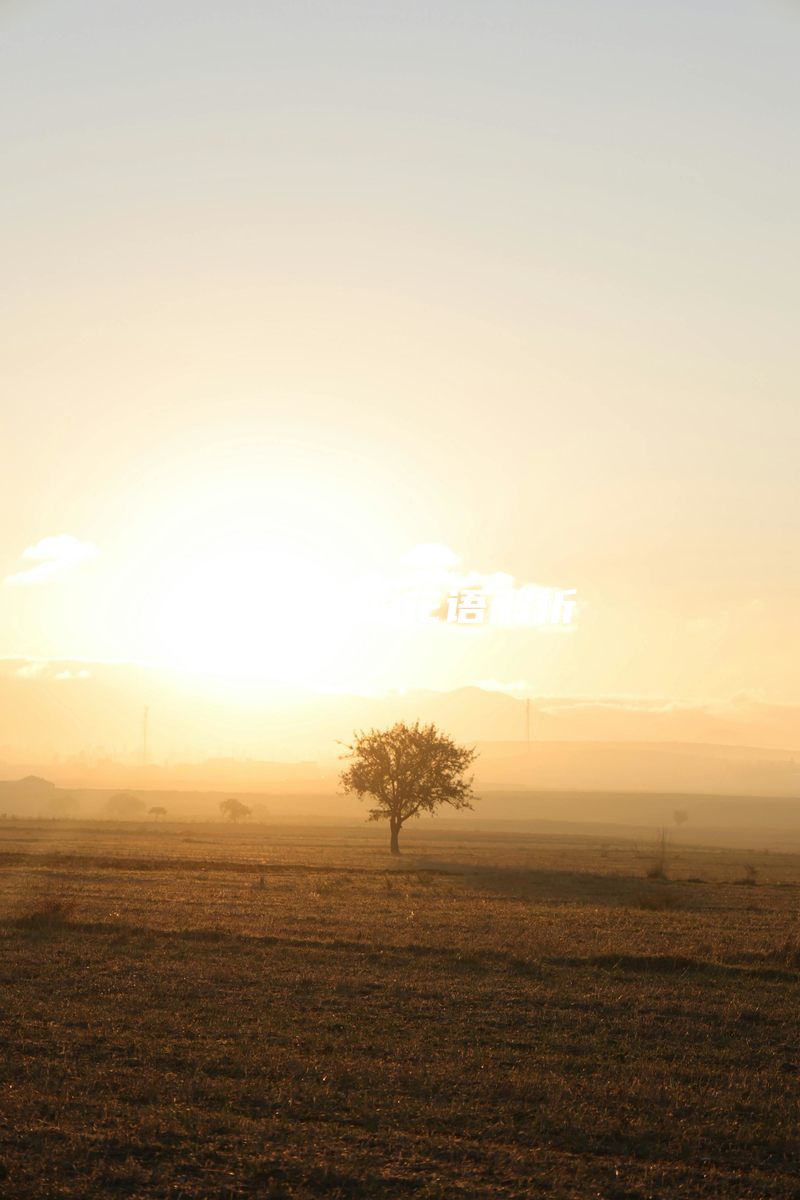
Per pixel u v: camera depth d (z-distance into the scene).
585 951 32.53
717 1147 14.99
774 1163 14.55
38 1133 14.63
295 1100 16.33
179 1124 15.05
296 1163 13.88
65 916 37.09
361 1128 15.35
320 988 25.44
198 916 39.47
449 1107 16.20
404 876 65.12
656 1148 14.90
